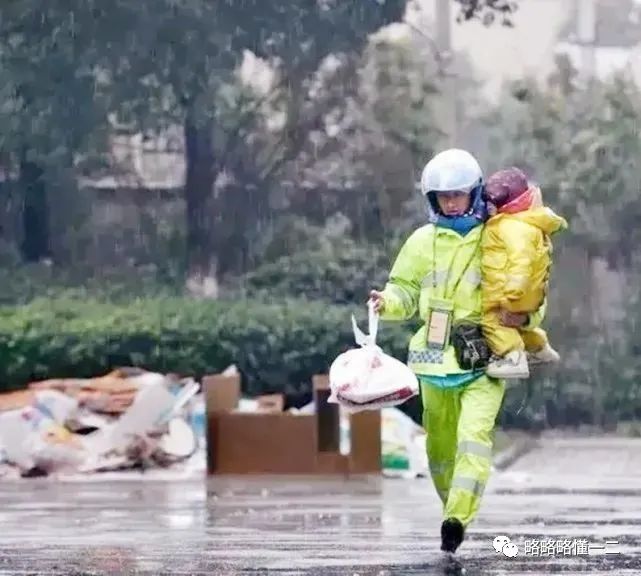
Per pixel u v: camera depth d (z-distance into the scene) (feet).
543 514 86.79
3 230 189.26
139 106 190.70
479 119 197.57
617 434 183.83
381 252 188.44
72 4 189.26
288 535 74.59
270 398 131.75
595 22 200.34
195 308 160.76
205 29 190.70
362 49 195.00
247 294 185.26
